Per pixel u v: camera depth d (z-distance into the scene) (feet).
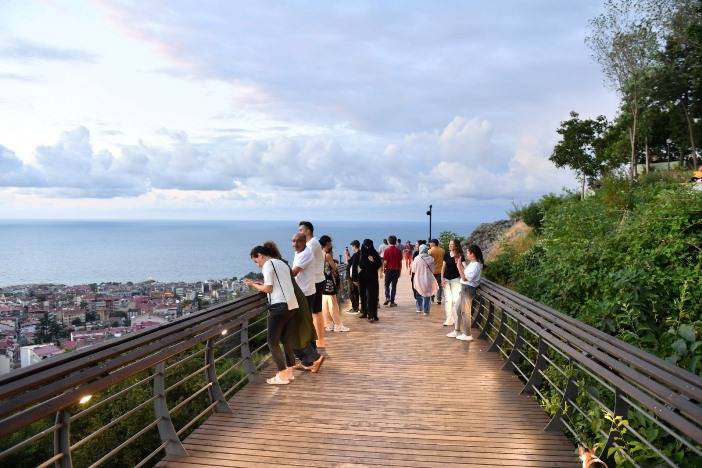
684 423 8.55
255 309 22.58
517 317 21.85
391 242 45.98
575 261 27.76
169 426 14.34
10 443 28.86
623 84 97.66
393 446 14.85
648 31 93.97
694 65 97.25
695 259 22.24
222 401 17.83
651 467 12.41
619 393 12.15
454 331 31.24
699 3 91.86
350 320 38.17
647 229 25.30
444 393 19.99
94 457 27.66
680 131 109.91
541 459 14.02
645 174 62.08
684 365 15.29
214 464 13.66
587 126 119.85
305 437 15.53
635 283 21.45
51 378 9.15
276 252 21.01
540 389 20.74
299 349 23.56
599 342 12.98
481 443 15.10
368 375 22.66
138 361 12.44
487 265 44.50
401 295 55.77
